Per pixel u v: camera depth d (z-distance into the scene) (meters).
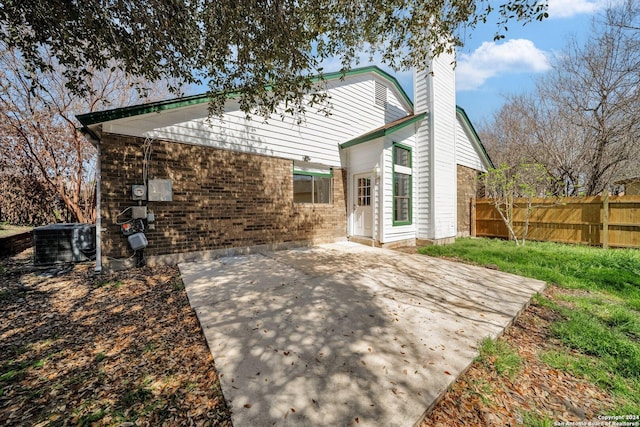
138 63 3.82
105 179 5.13
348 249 7.62
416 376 2.18
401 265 5.80
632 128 9.73
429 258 6.59
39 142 9.30
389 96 10.62
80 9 3.16
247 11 3.21
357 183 9.00
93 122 4.83
